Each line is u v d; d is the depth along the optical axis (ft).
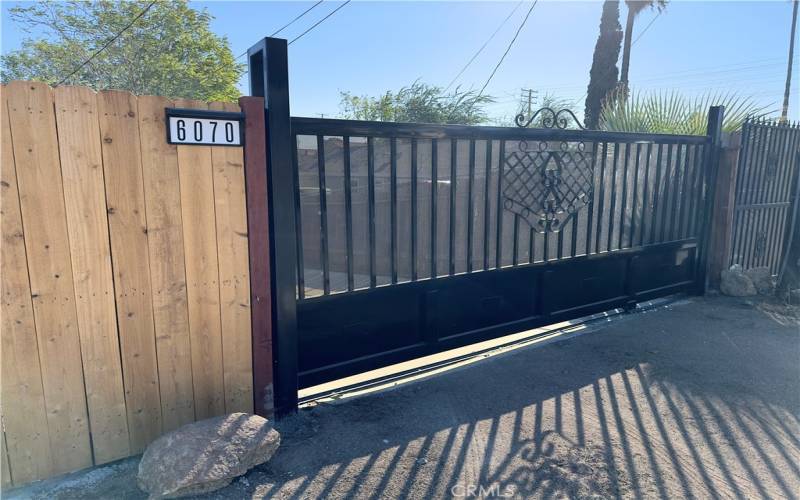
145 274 9.11
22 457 8.40
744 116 25.07
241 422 9.35
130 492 8.45
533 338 16.40
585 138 15.94
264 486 8.59
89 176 8.41
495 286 15.08
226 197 9.76
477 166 14.25
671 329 16.98
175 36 70.18
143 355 9.27
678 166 19.03
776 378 13.10
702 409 11.46
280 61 10.01
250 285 10.27
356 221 12.19
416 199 12.92
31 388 8.34
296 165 10.74
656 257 19.53
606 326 17.43
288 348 10.87
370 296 12.51
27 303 8.13
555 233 16.35
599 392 12.33
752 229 22.54
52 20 68.13
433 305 13.73
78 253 8.46
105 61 66.64
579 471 9.05
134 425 9.34
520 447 9.85
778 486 8.66
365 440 10.12
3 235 7.82
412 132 12.45
